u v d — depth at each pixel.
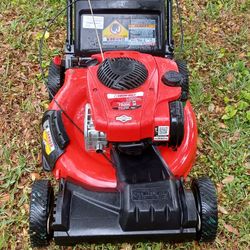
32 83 1.83
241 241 1.37
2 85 1.83
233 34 2.03
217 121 1.71
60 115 1.36
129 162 1.26
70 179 1.29
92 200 1.26
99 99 1.19
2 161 1.59
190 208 1.21
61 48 1.96
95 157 1.32
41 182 1.30
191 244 1.36
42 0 2.12
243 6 2.12
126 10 1.55
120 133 1.17
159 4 1.55
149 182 1.22
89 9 1.54
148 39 1.54
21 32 2.01
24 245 1.38
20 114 1.73
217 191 1.50
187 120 1.38
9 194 1.50
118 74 1.20
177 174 1.30
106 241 1.26
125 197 1.20
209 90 1.81
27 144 1.64
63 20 2.05
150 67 1.27
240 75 1.85
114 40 1.54
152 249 1.36
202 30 2.04
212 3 2.13
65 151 1.30
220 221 1.42
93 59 1.36
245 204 1.46
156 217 1.19
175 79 1.22
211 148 1.62
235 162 1.57
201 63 1.90
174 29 2.01
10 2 2.12
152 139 1.21
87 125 1.22
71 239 1.23
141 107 1.18
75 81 1.46
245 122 1.70
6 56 1.93
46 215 1.25
